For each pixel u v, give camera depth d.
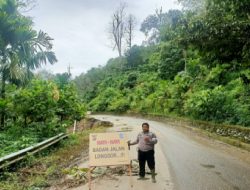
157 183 8.41
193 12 13.26
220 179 8.98
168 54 48.47
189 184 8.40
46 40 16.66
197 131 22.66
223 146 15.59
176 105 33.34
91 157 7.79
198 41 12.29
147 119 40.09
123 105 53.03
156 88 46.72
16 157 10.23
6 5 15.82
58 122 19.14
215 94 22.33
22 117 16.69
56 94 17.59
